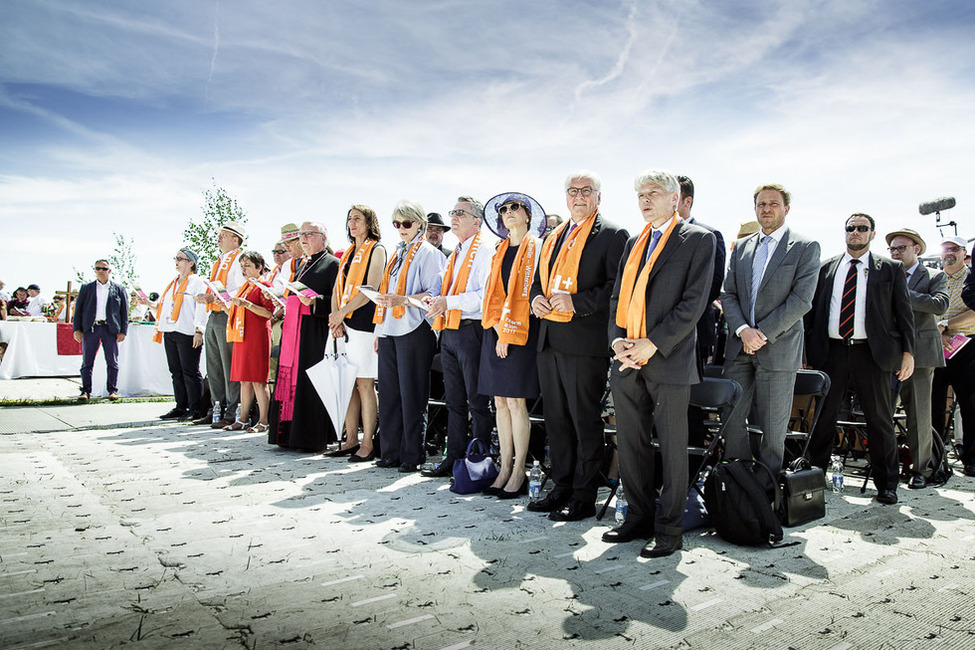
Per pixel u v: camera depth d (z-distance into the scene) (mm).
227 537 3264
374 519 3672
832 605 2543
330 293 5922
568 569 2918
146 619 2287
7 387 10320
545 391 4039
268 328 6824
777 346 4074
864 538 3480
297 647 2098
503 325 4246
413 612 2400
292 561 2934
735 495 3326
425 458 5352
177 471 4820
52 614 2314
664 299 3293
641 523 3438
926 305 4992
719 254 4383
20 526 3375
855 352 4629
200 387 7848
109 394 9625
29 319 12859
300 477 4750
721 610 2479
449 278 4969
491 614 2398
